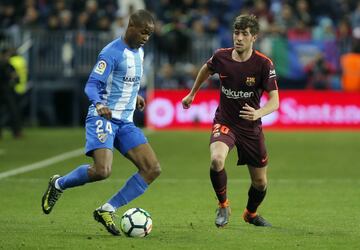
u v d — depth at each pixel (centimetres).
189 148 6069
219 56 2870
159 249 2498
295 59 7812
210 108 7544
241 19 2814
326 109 7594
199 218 3184
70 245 2556
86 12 7919
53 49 7775
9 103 6694
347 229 2916
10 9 8188
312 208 3475
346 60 7819
